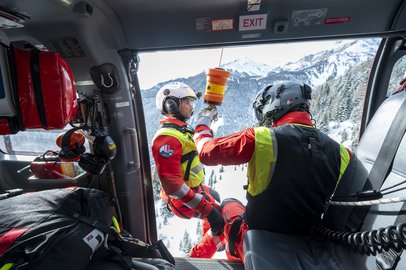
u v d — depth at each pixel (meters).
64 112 1.12
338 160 1.14
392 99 0.91
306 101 1.25
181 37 1.60
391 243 0.67
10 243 0.88
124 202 2.11
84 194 1.25
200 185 2.08
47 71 1.04
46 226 0.98
